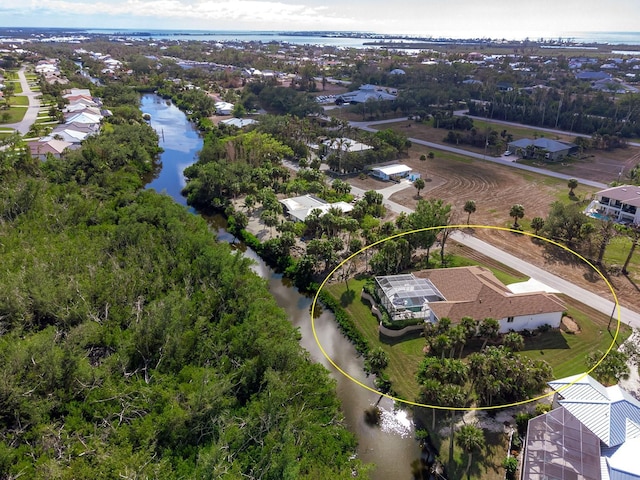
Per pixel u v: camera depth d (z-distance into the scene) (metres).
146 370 42.94
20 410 36.31
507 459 36.69
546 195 93.75
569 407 37.06
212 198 92.25
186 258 62.00
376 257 63.22
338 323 56.69
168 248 65.25
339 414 40.94
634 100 151.00
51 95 180.12
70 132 123.19
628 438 34.44
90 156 98.06
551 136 142.00
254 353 44.09
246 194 94.62
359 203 81.12
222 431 36.50
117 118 146.62
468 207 79.88
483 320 50.03
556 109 158.50
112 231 68.00
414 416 42.75
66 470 31.94
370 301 59.19
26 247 62.75
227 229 82.25
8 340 43.72
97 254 62.03
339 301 59.97
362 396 45.41
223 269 56.41
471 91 194.50
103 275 56.31
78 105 154.75
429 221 66.81
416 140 140.12
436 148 131.38
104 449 34.16
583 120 147.62
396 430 41.59
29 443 35.16
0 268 55.84
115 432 35.34
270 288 64.44
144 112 182.88
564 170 110.38
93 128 133.50
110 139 114.62
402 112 177.25
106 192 89.31
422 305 54.03
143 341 44.62
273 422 36.53
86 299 51.16
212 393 37.47
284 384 39.06
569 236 72.50
